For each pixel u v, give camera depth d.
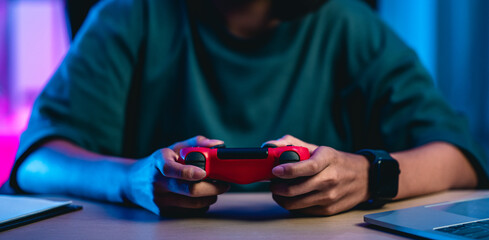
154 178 0.52
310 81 0.97
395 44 0.99
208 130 0.91
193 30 0.95
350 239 0.42
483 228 0.42
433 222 0.44
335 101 1.00
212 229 0.47
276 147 0.50
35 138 0.78
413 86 0.92
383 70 0.95
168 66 0.94
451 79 2.14
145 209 0.59
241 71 0.93
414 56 0.98
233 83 0.93
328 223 0.50
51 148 0.76
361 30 1.00
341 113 1.00
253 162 0.49
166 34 0.95
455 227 0.42
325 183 0.50
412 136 0.85
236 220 0.52
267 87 0.94
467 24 2.14
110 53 0.93
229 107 0.93
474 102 2.13
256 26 0.91
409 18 2.19
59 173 0.70
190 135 0.92
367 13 1.04
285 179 0.50
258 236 0.44
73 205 0.60
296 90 0.95
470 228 0.42
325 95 0.99
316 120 0.97
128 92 0.96
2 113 2.53
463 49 2.15
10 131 2.39
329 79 0.99
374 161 0.57
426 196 0.68
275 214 0.55
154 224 0.50
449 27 2.15
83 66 0.91
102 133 0.89
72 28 1.16
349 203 0.54
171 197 0.52
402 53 0.97
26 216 0.51
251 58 0.93
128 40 0.94
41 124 0.81
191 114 0.92
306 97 0.96
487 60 2.13
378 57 0.97
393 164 0.57
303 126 0.95
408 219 0.46
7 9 2.51
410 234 0.43
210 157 0.49
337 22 1.00
